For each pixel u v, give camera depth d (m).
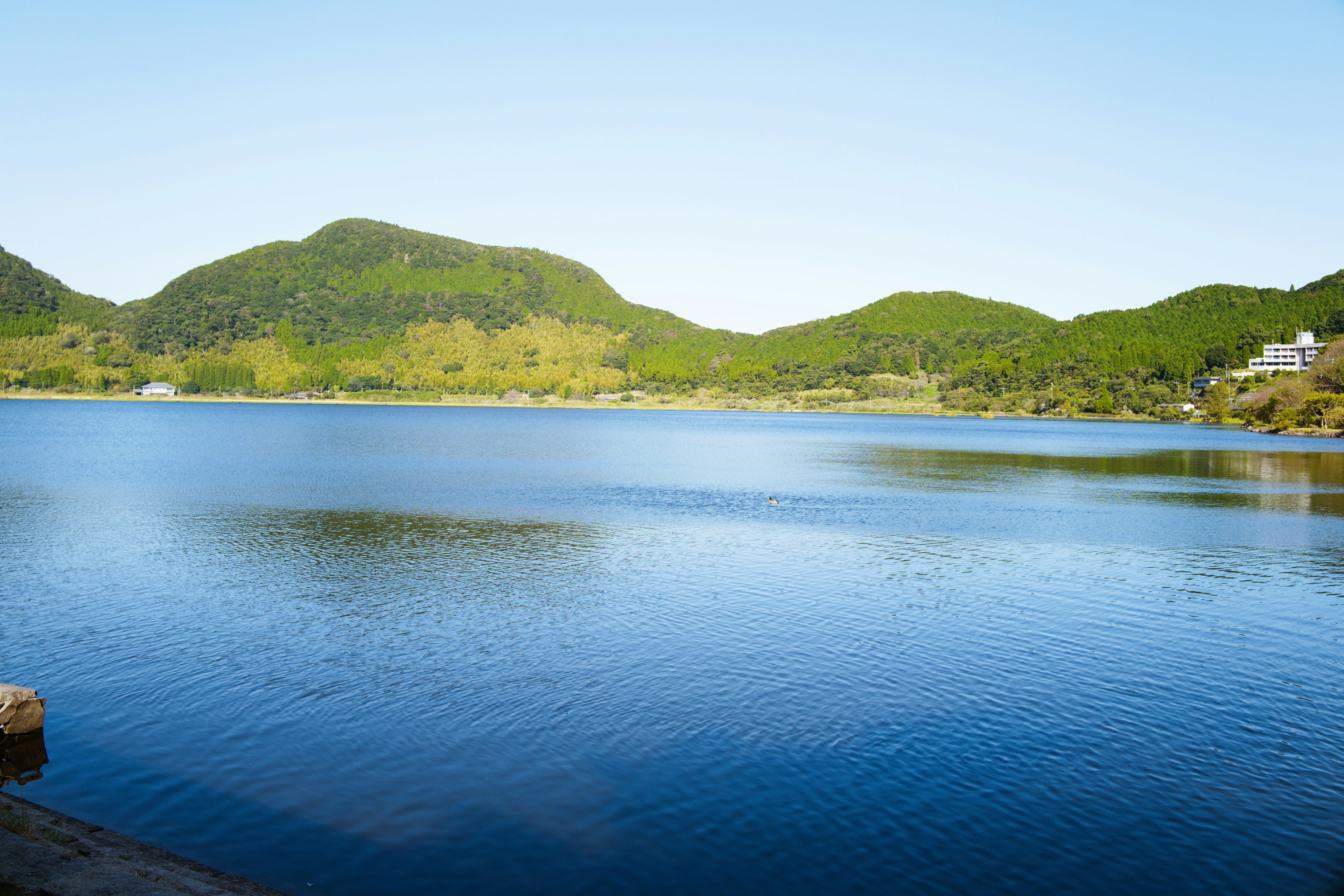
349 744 15.20
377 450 92.88
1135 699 17.78
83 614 23.41
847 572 30.34
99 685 17.91
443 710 16.80
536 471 71.25
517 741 15.41
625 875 11.24
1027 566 31.69
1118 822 12.80
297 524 39.88
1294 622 23.88
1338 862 11.81
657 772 14.27
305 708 16.81
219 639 21.22
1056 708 17.22
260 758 14.58
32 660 19.42
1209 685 18.64
